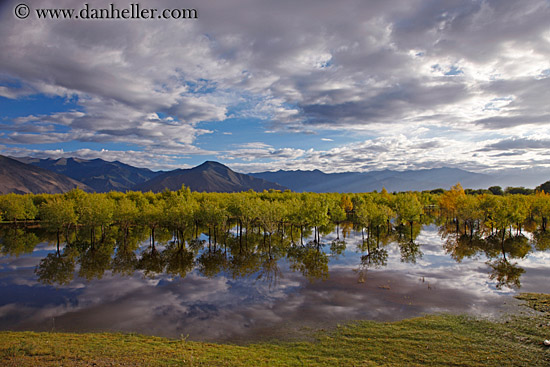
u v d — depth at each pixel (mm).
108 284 39438
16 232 83312
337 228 92312
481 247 60906
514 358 18141
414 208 76312
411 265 47344
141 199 107125
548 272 41500
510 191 173125
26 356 17359
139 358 17719
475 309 28141
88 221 63594
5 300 33188
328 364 17766
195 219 74562
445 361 17938
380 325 24719
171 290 36594
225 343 22141
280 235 82812
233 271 46375
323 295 33812
